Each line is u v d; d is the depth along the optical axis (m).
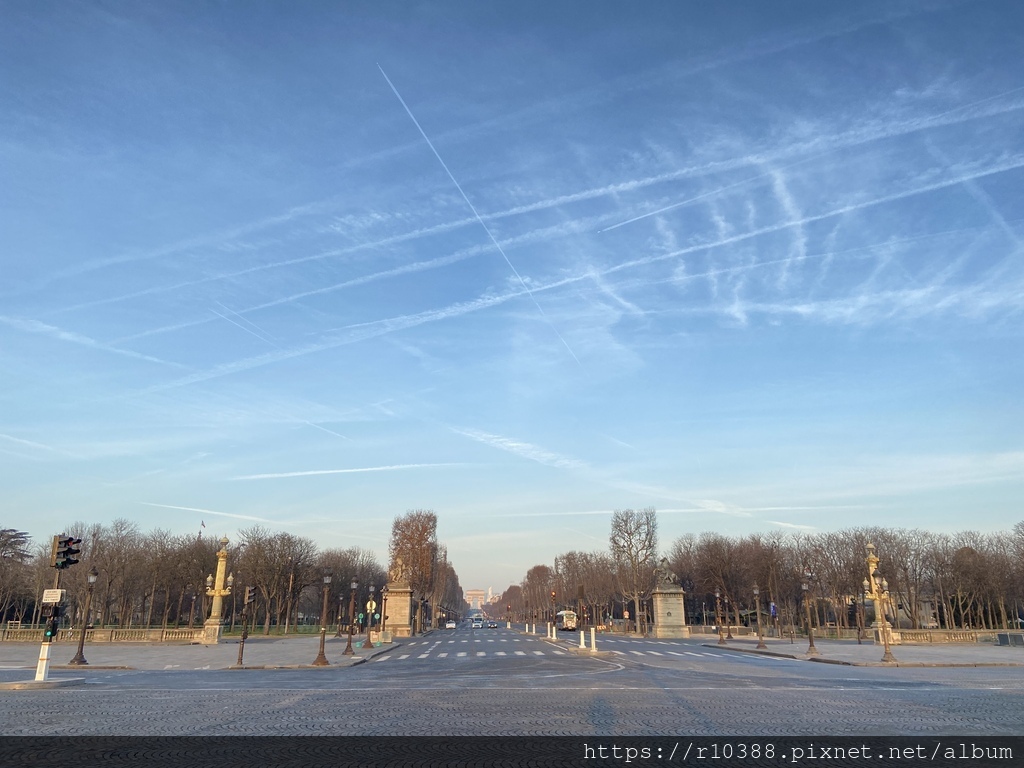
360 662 45.22
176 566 101.19
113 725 17.91
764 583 114.19
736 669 38.44
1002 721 18.55
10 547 106.19
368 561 163.00
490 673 35.25
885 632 44.75
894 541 107.12
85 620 41.78
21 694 25.36
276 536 107.25
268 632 100.50
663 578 93.31
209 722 18.42
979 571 103.50
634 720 18.62
